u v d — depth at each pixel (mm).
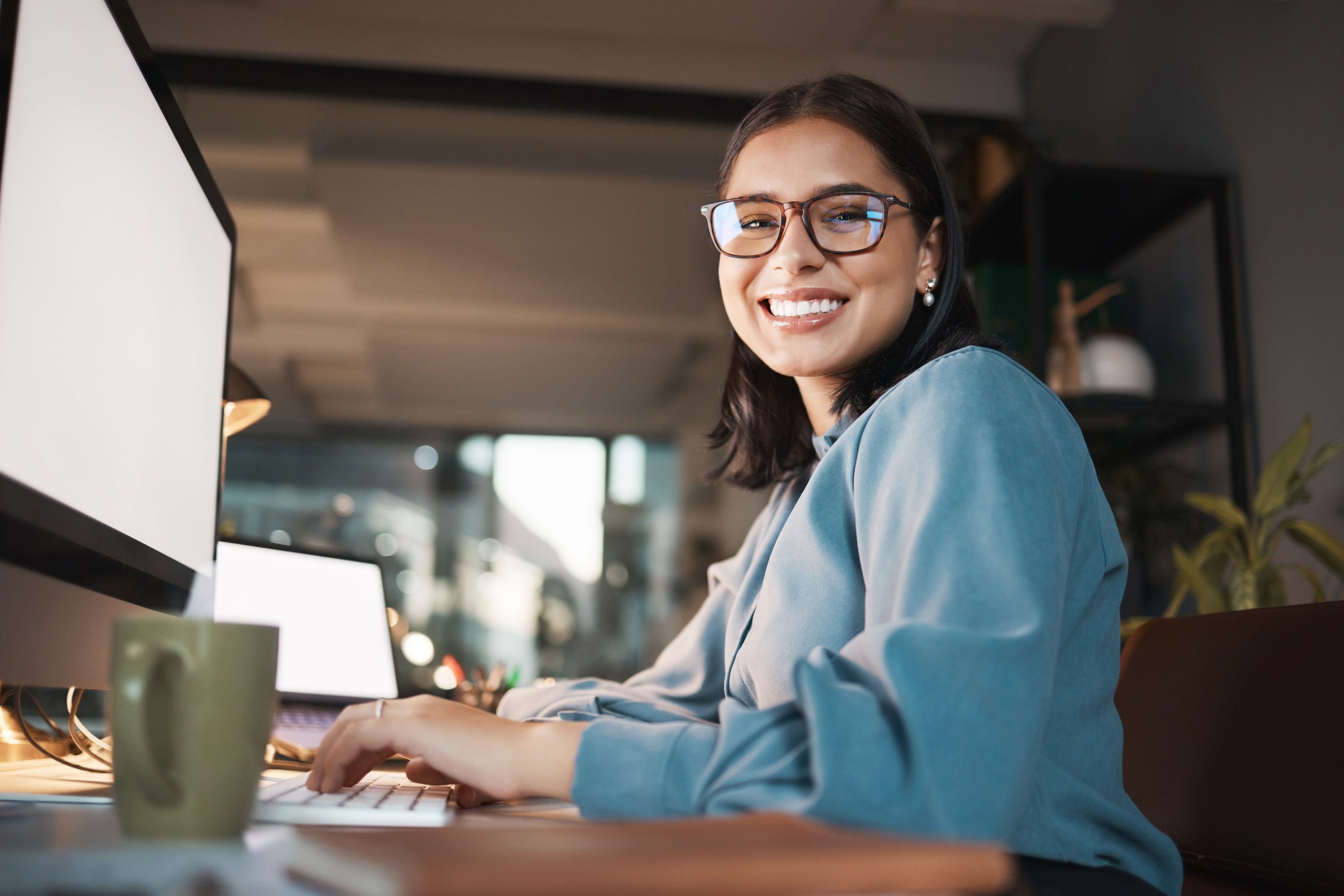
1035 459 657
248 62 3709
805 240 960
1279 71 2348
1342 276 2123
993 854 325
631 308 6113
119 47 754
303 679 1554
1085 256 2990
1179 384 2691
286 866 392
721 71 3859
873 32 3693
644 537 8062
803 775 510
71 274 653
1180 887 762
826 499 821
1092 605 792
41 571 595
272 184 4895
